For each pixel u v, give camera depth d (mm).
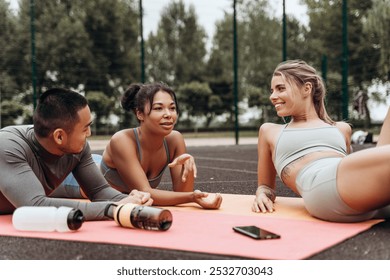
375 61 19797
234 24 12242
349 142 2809
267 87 25844
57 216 2088
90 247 1867
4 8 19562
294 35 21625
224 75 26281
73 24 21375
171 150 3094
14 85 19641
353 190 2148
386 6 18828
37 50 20344
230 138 19453
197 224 2248
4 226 2281
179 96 23375
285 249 1777
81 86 21688
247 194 3617
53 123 2312
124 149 2865
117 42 22719
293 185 2578
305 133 2596
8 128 2463
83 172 2650
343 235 2010
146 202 2439
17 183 2283
